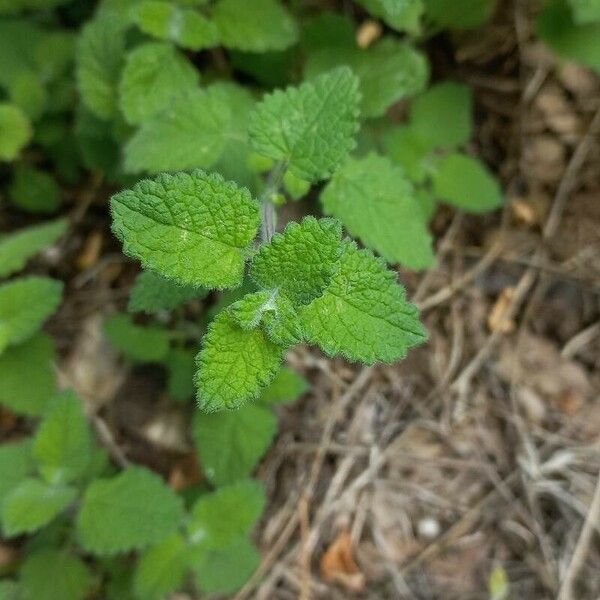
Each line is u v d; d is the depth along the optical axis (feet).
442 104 0.67
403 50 0.61
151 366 0.70
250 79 0.69
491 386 0.70
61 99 0.68
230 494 0.59
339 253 0.37
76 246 0.73
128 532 0.55
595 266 0.70
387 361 0.39
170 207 0.37
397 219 0.51
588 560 0.65
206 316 0.62
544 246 0.72
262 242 0.43
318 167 0.46
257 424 0.60
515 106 0.73
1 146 0.64
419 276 0.71
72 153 0.71
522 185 0.73
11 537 0.66
